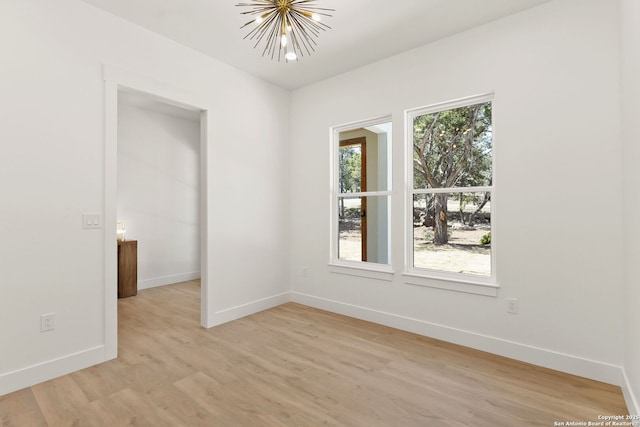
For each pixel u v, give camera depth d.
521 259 2.66
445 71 3.05
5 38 2.18
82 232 2.52
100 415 1.95
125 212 5.00
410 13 2.68
